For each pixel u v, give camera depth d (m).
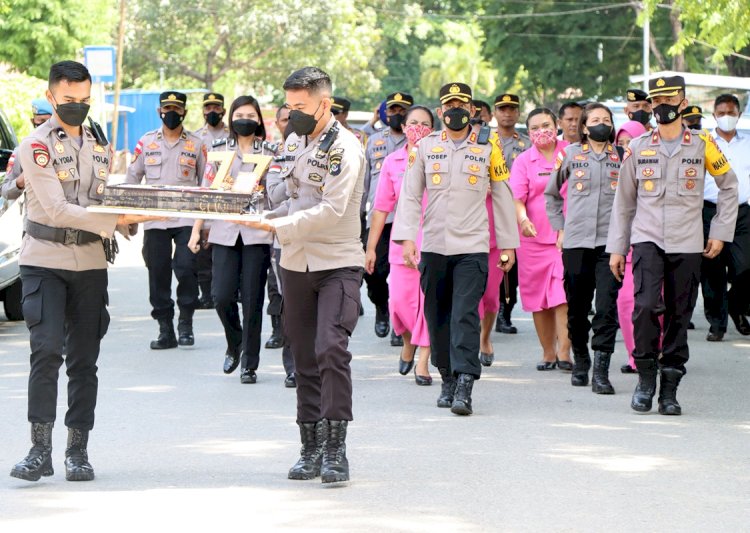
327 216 8.68
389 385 13.39
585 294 13.29
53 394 9.00
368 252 13.43
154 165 15.77
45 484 9.00
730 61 48.34
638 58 60.28
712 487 8.91
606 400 12.52
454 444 10.33
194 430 10.91
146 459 9.80
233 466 9.55
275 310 15.90
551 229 14.15
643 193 11.85
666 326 11.88
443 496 8.64
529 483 9.01
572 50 60.28
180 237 15.82
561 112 15.31
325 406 8.92
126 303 20.17
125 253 29.09
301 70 8.84
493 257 13.55
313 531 7.79
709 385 13.36
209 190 8.70
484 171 11.87
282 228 8.64
